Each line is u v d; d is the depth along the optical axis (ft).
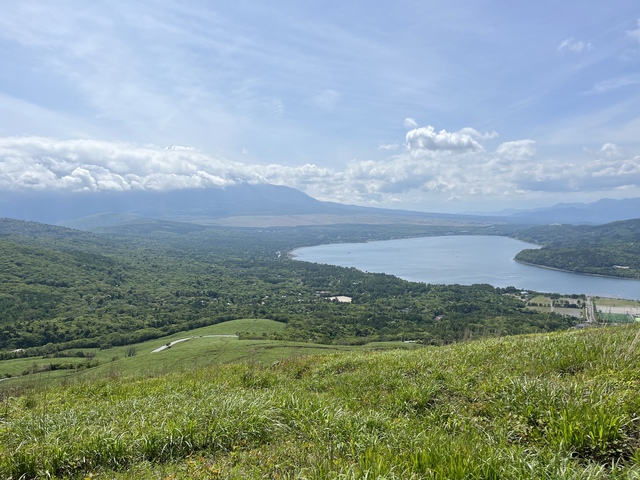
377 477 12.84
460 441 16.19
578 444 15.23
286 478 14.75
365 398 27.68
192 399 28.78
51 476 17.46
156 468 17.87
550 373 25.26
